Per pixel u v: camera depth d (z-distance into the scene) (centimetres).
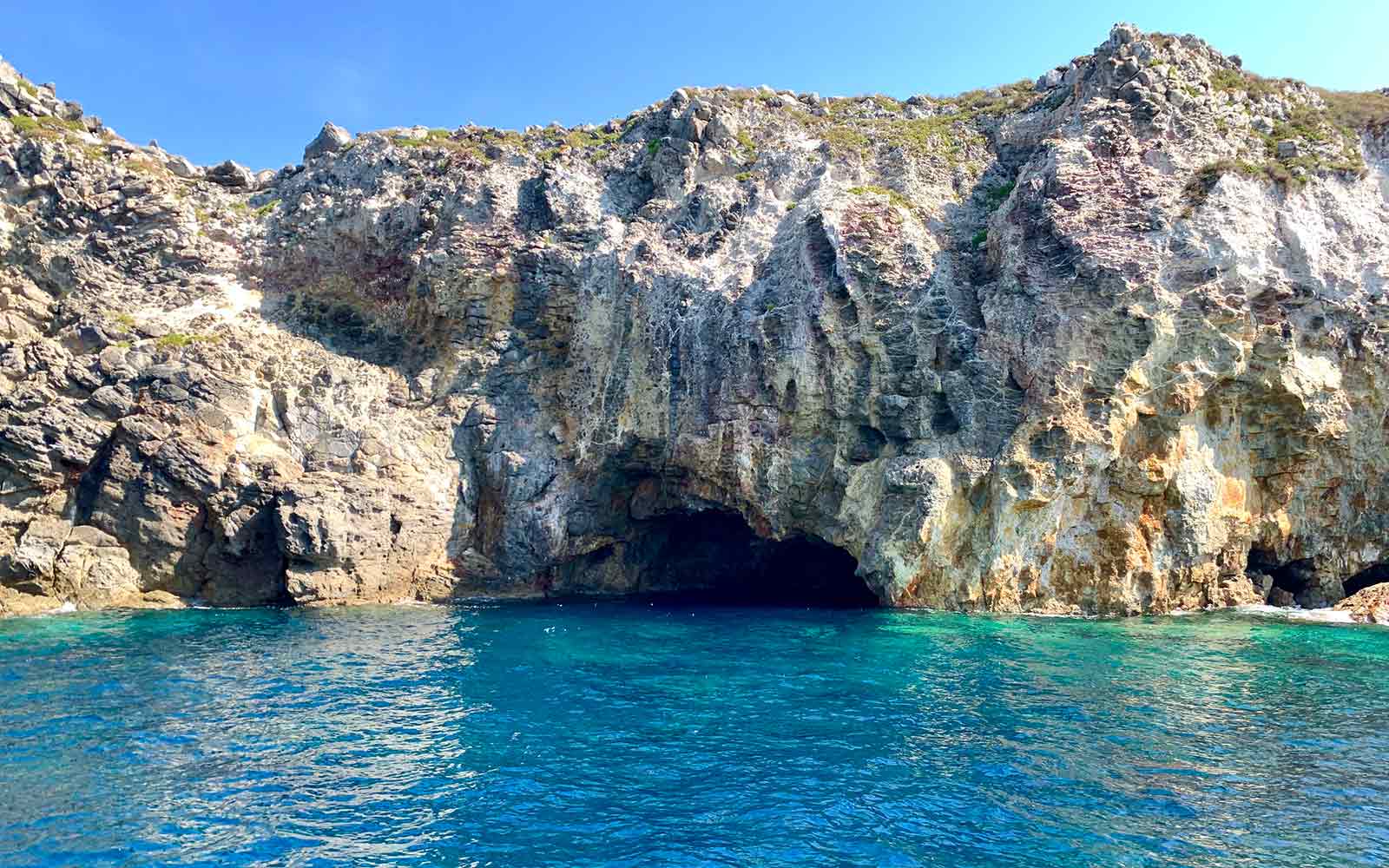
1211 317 2836
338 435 3366
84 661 2139
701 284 3491
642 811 1206
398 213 4097
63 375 3175
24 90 4391
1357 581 3256
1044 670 2027
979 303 3170
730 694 1805
